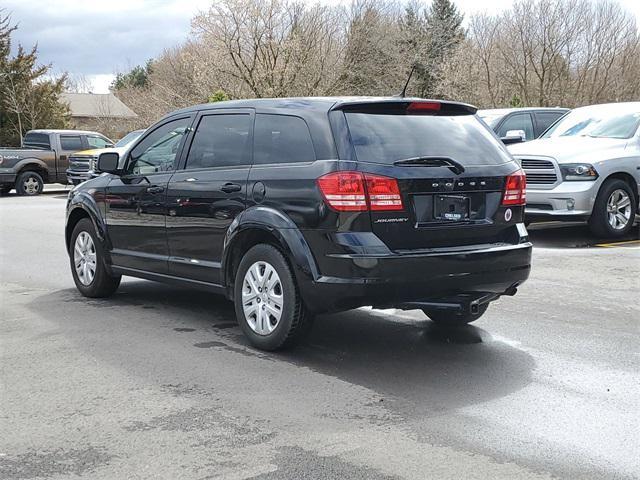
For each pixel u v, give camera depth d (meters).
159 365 5.36
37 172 24.08
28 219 16.22
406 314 6.99
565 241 11.32
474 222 5.48
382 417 4.33
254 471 3.62
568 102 44.75
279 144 5.64
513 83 45.97
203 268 6.21
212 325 6.55
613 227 11.27
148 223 6.80
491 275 5.46
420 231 5.20
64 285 8.52
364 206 5.04
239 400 4.62
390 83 46.31
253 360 5.47
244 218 5.64
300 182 5.30
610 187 11.12
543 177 11.06
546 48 44.88
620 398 4.66
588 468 3.65
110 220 7.33
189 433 4.10
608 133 11.85
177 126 6.76
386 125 5.40
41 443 3.98
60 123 45.69
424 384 4.93
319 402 4.59
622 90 45.06
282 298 5.46
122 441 4.00
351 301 5.09
